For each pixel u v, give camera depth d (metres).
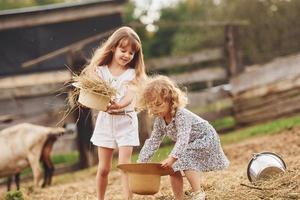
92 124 13.85
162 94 6.04
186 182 8.06
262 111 15.76
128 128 6.58
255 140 13.03
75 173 13.29
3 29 16.73
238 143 13.27
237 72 15.93
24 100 14.84
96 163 13.88
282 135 12.91
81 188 9.76
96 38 14.35
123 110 6.54
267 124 15.19
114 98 6.45
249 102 15.81
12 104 14.86
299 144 11.14
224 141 14.04
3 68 16.89
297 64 15.69
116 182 9.70
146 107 6.23
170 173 6.11
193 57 16.06
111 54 6.62
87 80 6.32
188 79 16.06
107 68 6.62
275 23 24.09
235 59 15.94
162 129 6.36
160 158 12.07
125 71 6.61
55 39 16.72
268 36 24.02
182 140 6.07
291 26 23.89
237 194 6.60
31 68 16.83
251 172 7.07
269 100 15.75
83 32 16.64
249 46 23.91
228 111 15.87
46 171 11.39
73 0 31.44
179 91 6.17
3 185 12.84
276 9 24.31
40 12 16.59
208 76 16.03
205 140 6.28
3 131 11.22
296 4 23.98
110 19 16.55
